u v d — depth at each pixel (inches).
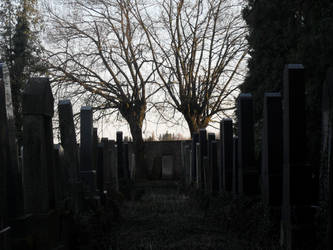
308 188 290.8
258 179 395.9
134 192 794.2
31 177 250.5
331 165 239.9
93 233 327.0
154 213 562.9
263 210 341.4
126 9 1317.7
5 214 187.8
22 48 930.1
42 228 247.1
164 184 1216.2
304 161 293.3
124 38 1342.3
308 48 449.1
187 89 1312.7
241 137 401.4
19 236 219.5
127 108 1331.2
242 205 382.3
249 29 639.1
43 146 252.8
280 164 330.3
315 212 286.8
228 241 352.5
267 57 589.9
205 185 616.1
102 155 493.4
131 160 1219.2
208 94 1322.6
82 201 358.0
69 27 1279.5
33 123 252.7
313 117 462.3
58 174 282.4
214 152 559.2
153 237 388.5
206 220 480.4
